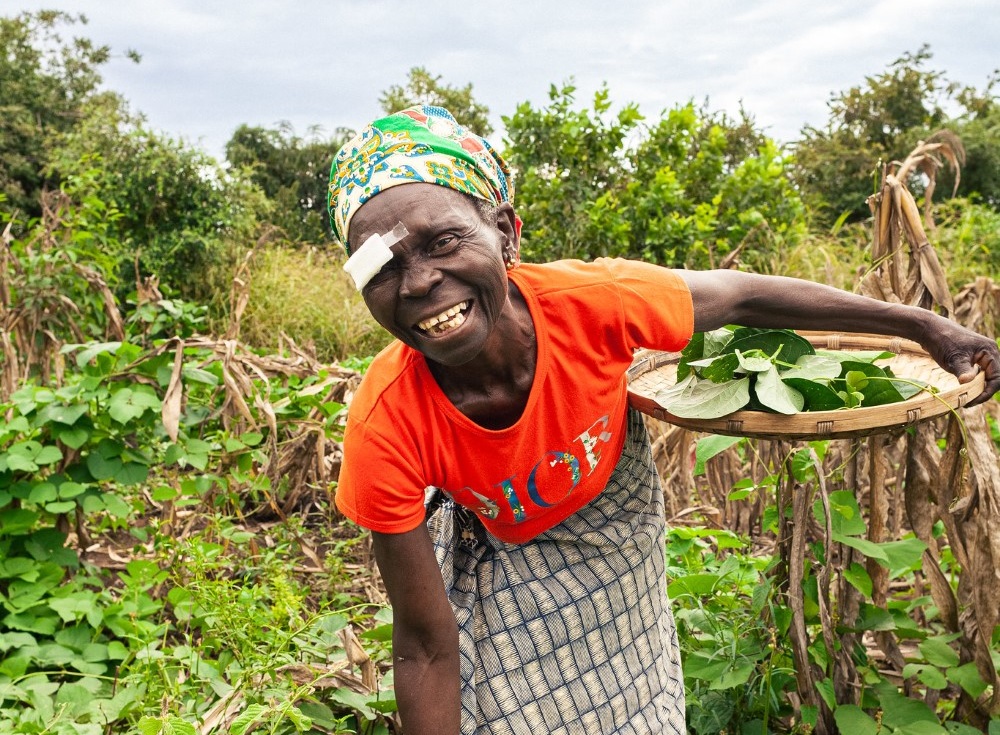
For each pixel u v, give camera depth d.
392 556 1.50
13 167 17.11
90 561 3.22
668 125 7.44
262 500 3.79
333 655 2.20
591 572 1.67
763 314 1.71
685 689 2.11
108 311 4.41
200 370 3.10
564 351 1.46
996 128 18.84
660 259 7.07
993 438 2.86
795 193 7.95
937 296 2.20
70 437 2.84
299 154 20.64
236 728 1.65
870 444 2.14
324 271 9.28
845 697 2.09
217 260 8.45
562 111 7.19
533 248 7.27
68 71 22.34
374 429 1.43
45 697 2.06
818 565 2.14
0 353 4.18
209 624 2.35
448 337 1.30
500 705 1.62
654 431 3.31
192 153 8.54
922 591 2.56
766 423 1.59
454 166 1.33
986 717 2.06
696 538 2.63
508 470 1.51
